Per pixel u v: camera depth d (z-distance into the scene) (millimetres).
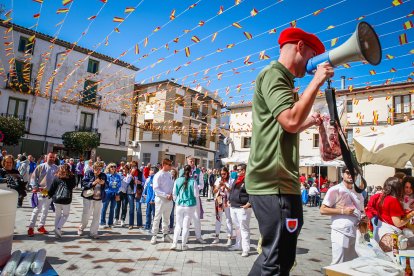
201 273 4625
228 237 6648
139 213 8297
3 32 21828
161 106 28109
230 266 5035
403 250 2633
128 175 8500
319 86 1147
